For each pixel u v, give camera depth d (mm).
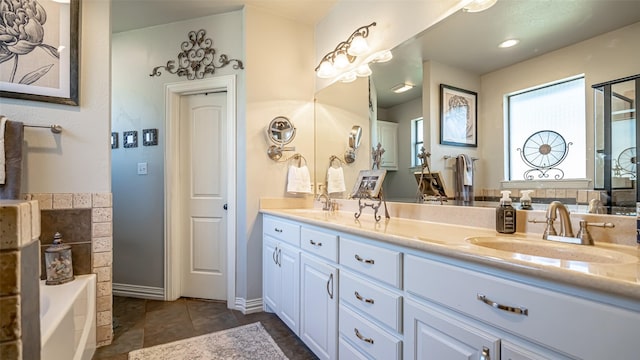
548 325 759
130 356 1871
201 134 2859
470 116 1597
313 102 2881
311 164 2852
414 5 1872
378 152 2184
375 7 2172
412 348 1144
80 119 1964
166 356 1870
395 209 1991
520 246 1180
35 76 1842
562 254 1077
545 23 1327
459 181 1646
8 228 415
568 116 1248
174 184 2809
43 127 1864
